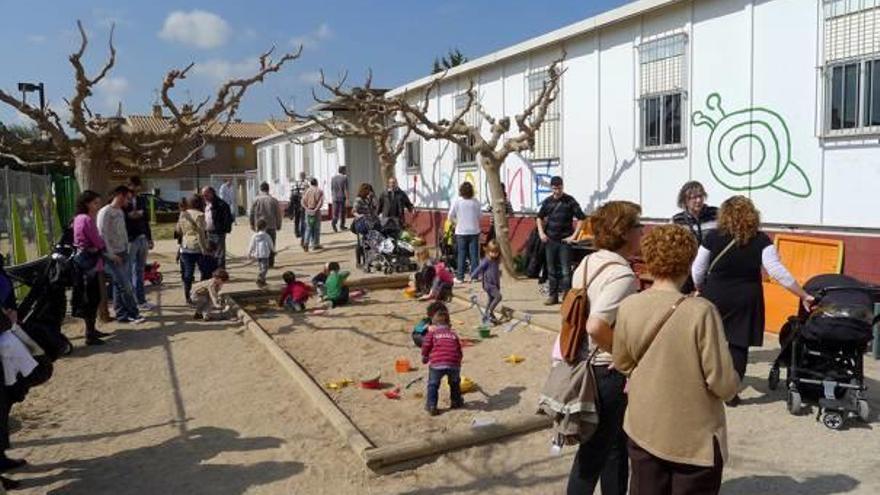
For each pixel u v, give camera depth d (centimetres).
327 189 2781
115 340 989
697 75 1066
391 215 1634
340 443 582
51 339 611
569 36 1318
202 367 841
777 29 940
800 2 907
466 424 624
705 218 727
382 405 688
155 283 1480
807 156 911
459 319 1087
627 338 331
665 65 1123
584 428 380
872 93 831
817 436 560
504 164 1598
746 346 603
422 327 906
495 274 1031
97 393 751
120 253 1088
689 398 313
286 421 641
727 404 634
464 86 1756
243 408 682
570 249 1098
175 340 984
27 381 540
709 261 610
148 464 557
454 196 1839
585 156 1323
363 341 970
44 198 1558
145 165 1399
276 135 3409
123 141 1261
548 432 584
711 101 1045
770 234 964
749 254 596
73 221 967
